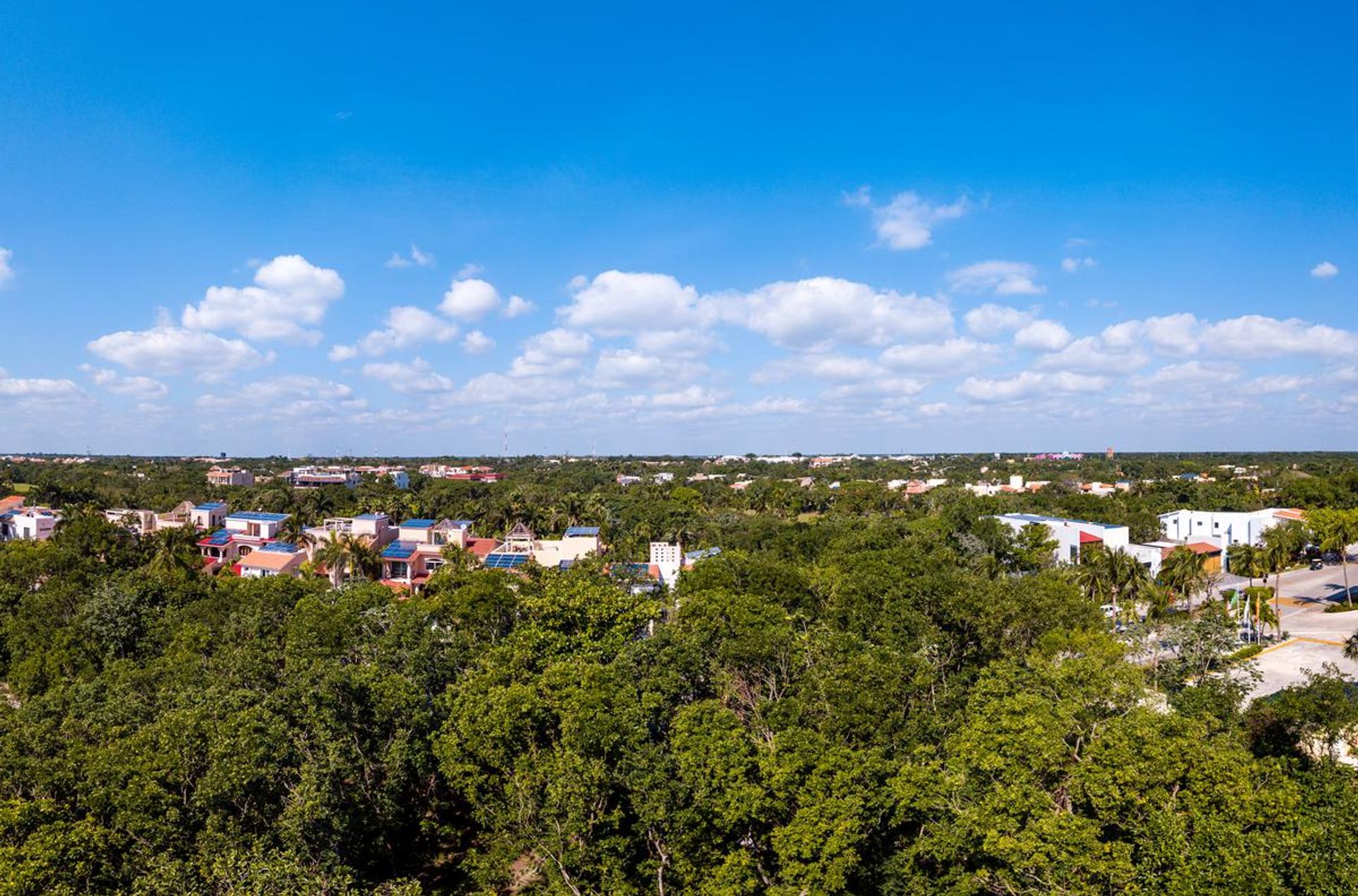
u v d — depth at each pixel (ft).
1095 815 84.89
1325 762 90.58
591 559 262.47
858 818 85.51
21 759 85.76
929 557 222.07
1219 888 67.10
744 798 87.66
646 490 579.89
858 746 100.53
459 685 113.91
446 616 173.17
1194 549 306.14
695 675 120.47
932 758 103.55
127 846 81.82
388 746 105.29
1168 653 160.45
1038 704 94.79
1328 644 163.32
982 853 87.30
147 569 230.89
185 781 88.28
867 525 326.24
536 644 129.59
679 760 92.84
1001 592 158.20
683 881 94.12
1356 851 66.13
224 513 354.74
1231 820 74.59
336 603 167.84
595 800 91.71
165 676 126.00
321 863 87.56
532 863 105.29
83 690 118.21
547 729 100.42
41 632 155.63
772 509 507.71
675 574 273.13
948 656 154.81
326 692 101.91
